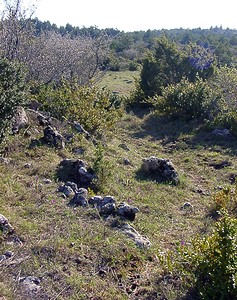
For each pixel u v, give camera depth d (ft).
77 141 30.22
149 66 64.18
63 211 18.51
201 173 30.83
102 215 18.61
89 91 39.63
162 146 39.93
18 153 25.73
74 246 15.58
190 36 179.93
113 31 172.76
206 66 64.49
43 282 13.25
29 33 51.49
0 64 24.18
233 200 21.68
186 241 17.63
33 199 19.53
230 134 41.39
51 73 60.08
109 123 38.14
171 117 49.93
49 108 36.35
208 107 47.44
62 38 75.87
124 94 78.79
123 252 15.58
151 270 14.76
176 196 24.09
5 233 15.83
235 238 12.84
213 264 12.81
